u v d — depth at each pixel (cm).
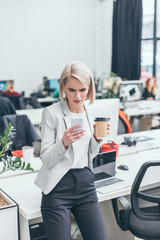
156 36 803
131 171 228
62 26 860
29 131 340
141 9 776
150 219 186
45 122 157
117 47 844
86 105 169
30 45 830
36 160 251
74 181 155
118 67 847
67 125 156
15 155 260
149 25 812
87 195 159
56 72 870
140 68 805
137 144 309
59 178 152
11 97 692
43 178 157
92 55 909
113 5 838
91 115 168
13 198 183
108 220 226
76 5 869
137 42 794
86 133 160
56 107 160
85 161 161
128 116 513
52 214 151
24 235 172
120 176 217
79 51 891
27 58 830
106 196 186
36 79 847
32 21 824
